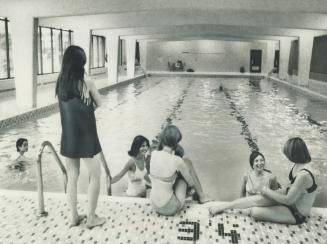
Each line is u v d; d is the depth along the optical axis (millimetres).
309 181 3260
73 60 2904
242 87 21547
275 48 31578
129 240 3115
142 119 11102
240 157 7344
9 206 3736
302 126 10289
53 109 12609
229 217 3520
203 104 14359
